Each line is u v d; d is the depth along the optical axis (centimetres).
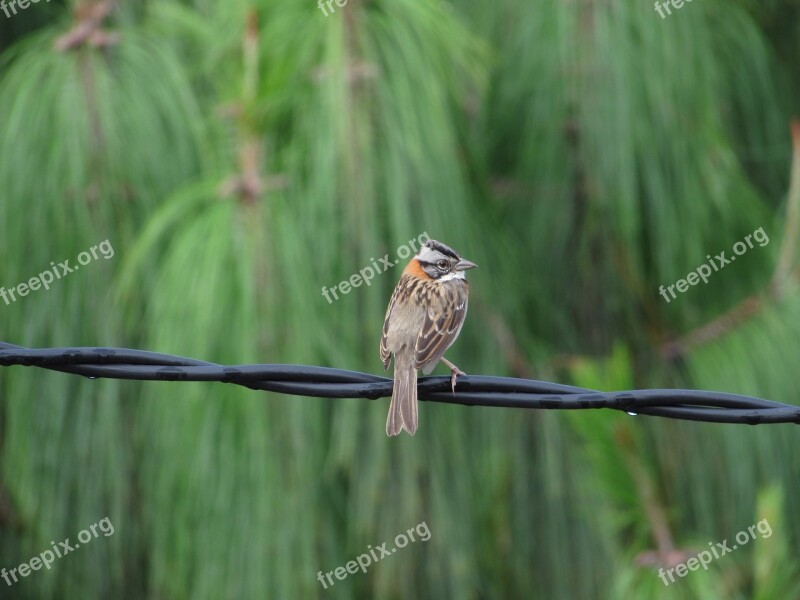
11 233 962
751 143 1182
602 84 1003
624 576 816
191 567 906
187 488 888
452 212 938
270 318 862
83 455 966
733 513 1008
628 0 1021
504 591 1014
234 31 951
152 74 989
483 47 1015
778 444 1002
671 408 724
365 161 903
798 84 1280
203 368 718
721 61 1144
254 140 923
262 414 870
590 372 783
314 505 888
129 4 1071
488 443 992
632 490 818
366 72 923
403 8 955
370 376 743
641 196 1029
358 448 920
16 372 975
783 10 1278
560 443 1002
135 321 959
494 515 998
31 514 1002
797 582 768
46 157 963
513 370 1009
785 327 1009
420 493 950
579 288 1077
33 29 1198
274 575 877
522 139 1066
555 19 1030
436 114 939
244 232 880
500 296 1016
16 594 1190
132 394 968
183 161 991
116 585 1014
